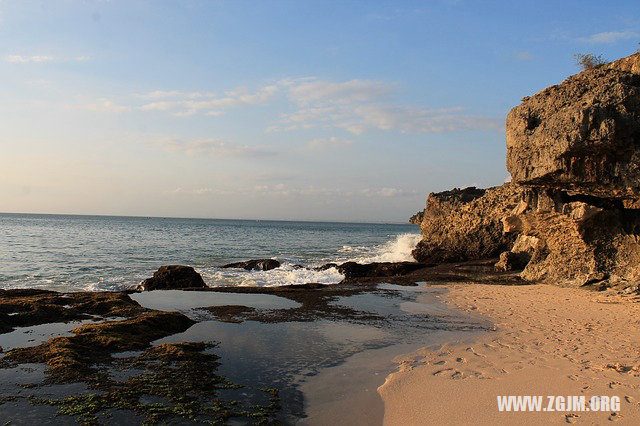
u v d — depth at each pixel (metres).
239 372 10.47
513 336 13.87
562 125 19.17
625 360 10.88
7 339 12.45
